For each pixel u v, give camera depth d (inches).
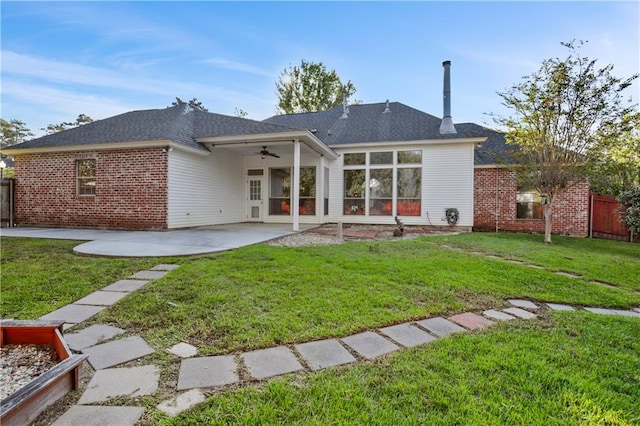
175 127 436.8
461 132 492.4
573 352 102.7
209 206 482.9
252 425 66.4
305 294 150.6
